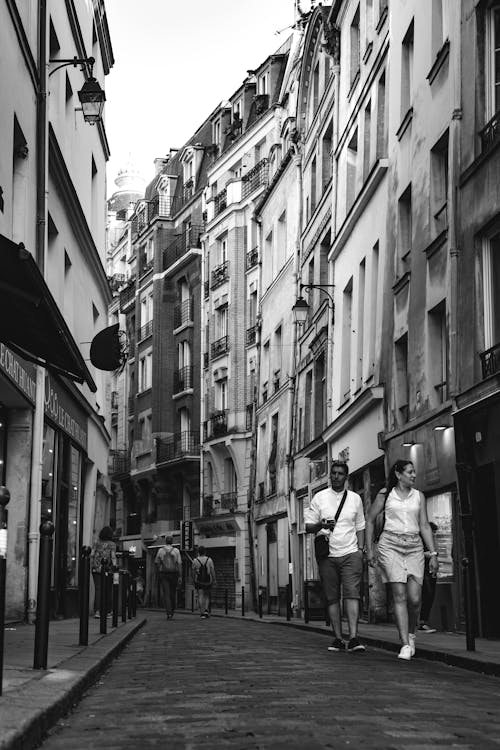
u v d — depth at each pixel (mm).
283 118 44344
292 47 40375
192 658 10898
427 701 6797
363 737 5191
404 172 20750
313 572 31625
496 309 15633
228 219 47406
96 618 20797
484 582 14961
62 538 20828
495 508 15250
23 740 4527
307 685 7684
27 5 16297
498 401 14336
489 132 15633
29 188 16359
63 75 20453
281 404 37719
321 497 11297
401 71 21328
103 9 27391
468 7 16547
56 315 8820
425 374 18609
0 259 7730
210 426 47906
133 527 60531
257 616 31859
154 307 57062
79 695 6871
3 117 14016
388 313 21672
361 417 24094
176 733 5375
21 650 9703
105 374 29766
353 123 26250
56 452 19969
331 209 29391
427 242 18766
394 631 16344
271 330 40219
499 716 6129
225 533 45969
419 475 18484
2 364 14109
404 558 10586
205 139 56031
